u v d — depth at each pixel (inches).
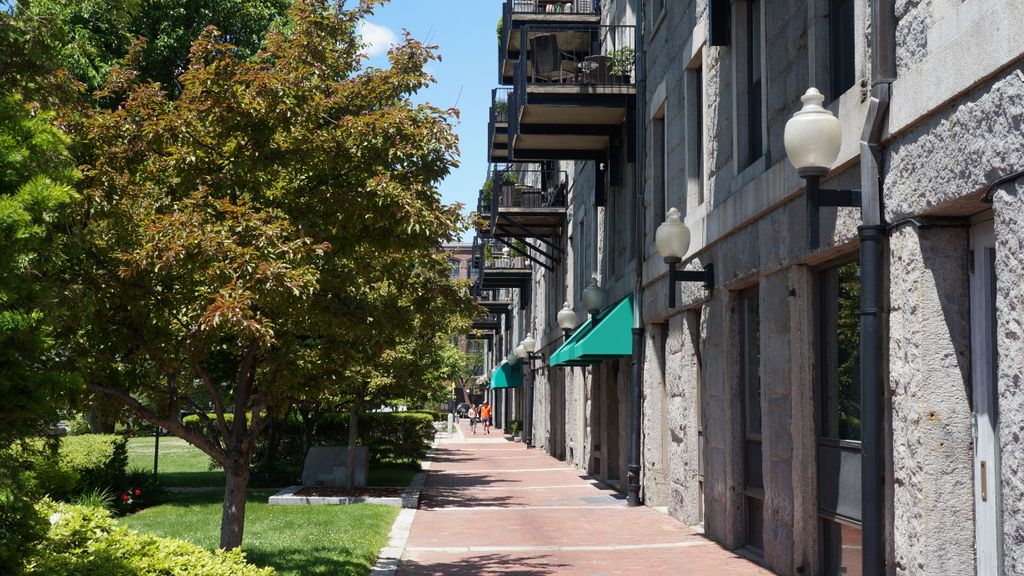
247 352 342.6
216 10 751.1
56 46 201.2
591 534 501.0
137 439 1692.9
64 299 194.1
